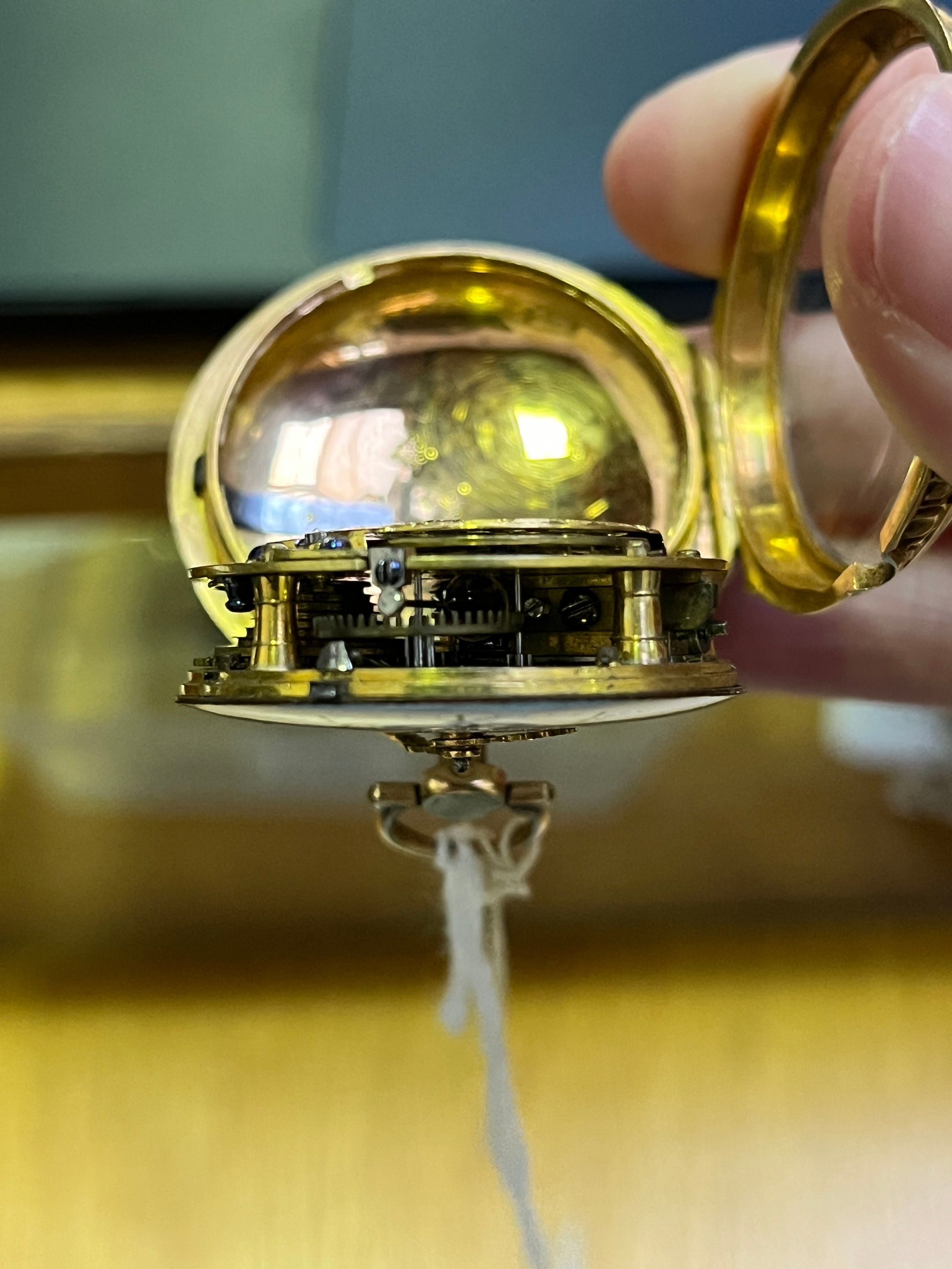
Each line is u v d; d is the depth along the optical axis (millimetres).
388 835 153
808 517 164
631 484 170
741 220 170
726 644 199
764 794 218
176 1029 200
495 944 158
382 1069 197
